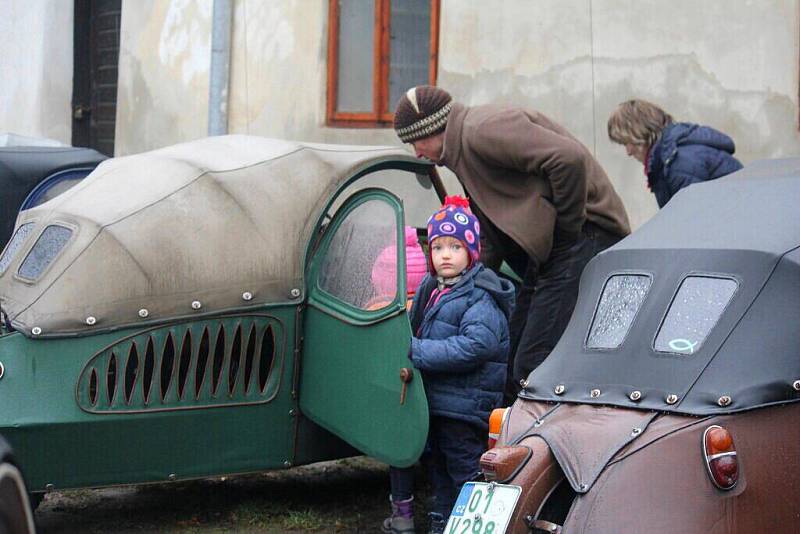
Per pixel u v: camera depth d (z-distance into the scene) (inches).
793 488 192.7
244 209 309.3
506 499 195.9
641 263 221.8
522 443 203.6
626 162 494.9
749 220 218.1
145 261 295.6
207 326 299.4
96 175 329.7
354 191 315.3
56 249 301.0
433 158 320.8
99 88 824.9
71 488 290.8
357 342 291.6
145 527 319.3
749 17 469.4
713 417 192.9
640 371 206.7
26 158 430.3
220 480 367.6
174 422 297.6
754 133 468.8
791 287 201.6
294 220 311.6
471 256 280.2
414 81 568.4
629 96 494.9
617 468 191.9
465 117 313.3
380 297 286.5
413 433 272.8
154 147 681.6
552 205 308.7
